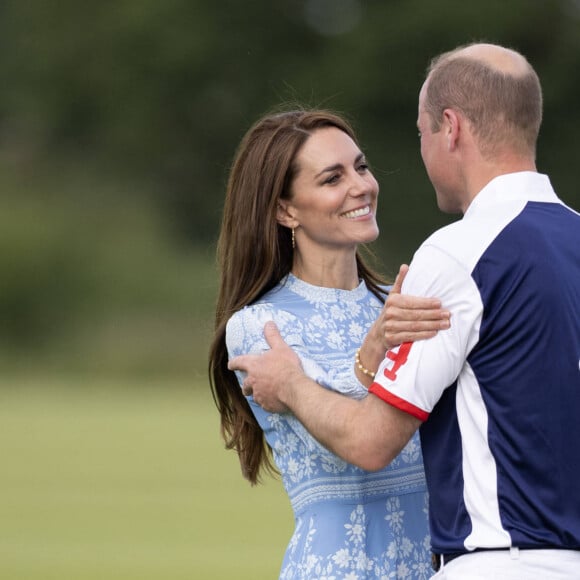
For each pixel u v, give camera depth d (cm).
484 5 12300
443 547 1116
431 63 1250
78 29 13488
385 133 12381
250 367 1265
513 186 1142
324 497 1292
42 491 3934
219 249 1419
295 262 1400
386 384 1113
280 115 1401
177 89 13025
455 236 1123
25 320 10731
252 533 3148
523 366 1090
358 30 12619
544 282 1097
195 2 13100
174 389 8694
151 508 3584
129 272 11056
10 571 2625
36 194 12356
